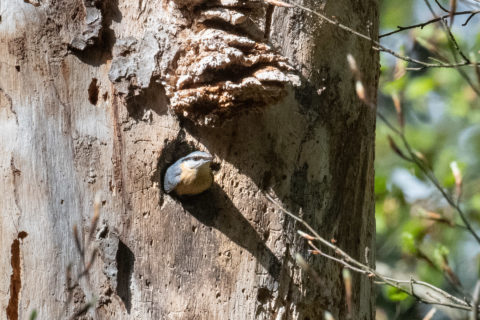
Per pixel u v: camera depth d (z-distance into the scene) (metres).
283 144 8.42
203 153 7.83
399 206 13.95
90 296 7.85
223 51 7.75
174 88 8.09
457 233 15.35
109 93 8.20
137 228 8.08
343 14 8.98
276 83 7.74
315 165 8.54
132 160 8.16
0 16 8.38
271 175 8.38
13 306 8.09
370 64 9.42
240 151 8.38
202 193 8.31
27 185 8.10
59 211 8.04
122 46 8.16
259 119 8.38
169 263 8.08
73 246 7.96
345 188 8.90
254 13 8.36
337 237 8.73
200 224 8.21
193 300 8.03
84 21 8.25
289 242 8.30
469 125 17.98
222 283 8.12
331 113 8.77
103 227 7.96
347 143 8.94
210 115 7.93
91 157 8.14
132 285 7.97
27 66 8.28
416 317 13.96
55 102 8.21
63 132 8.17
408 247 8.77
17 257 8.08
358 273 9.01
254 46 8.00
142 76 8.07
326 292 8.47
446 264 7.64
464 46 15.53
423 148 17.53
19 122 8.21
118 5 8.32
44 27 8.30
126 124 8.18
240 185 8.35
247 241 8.24
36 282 7.94
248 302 8.13
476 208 15.27
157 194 8.17
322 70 8.73
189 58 7.97
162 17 8.27
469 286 15.12
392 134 17.70
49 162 8.12
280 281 8.23
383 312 14.16
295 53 8.58
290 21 8.58
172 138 8.25
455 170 6.98
